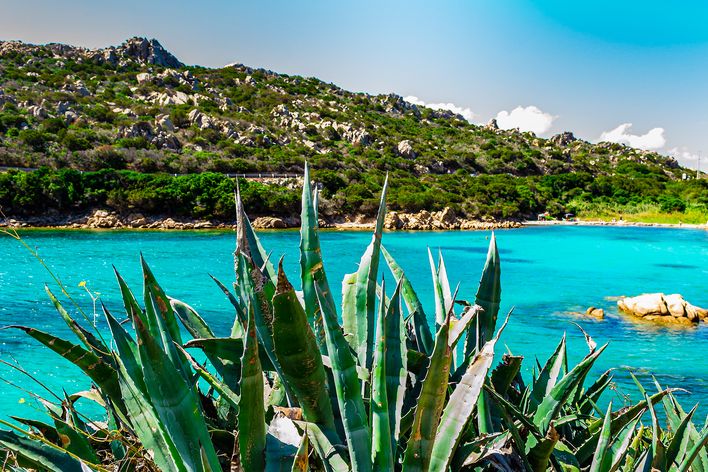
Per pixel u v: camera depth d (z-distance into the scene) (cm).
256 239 240
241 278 208
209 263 3103
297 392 183
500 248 4350
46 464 212
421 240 4762
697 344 1708
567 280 2980
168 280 2583
